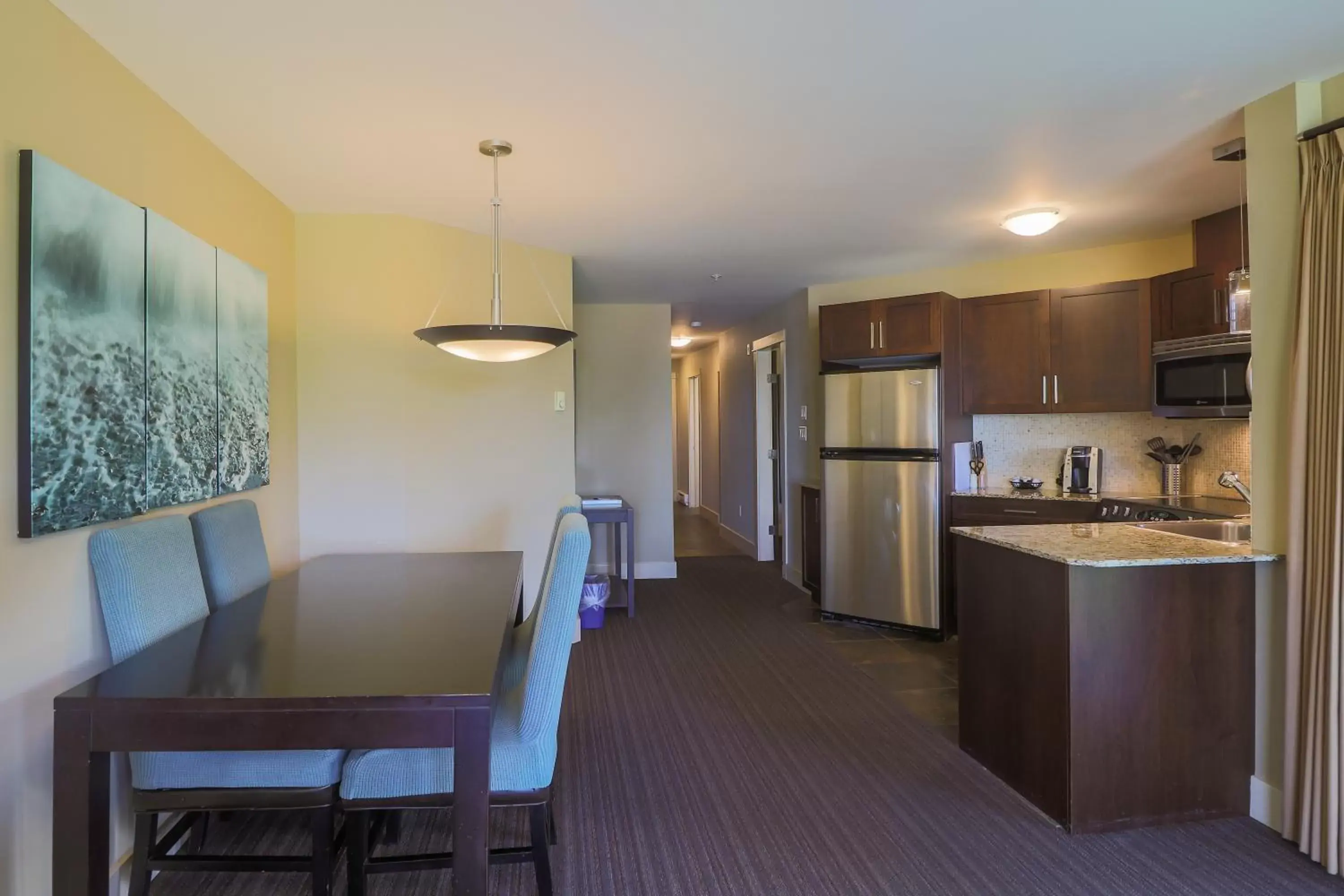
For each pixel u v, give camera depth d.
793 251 4.29
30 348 1.63
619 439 6.08
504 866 2.09
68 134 1.82
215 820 2.35
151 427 2.10
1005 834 2.24
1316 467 2.08
